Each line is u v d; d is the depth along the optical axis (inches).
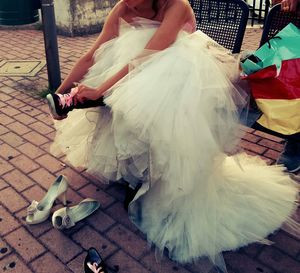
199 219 87.8
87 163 103.6
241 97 85.4
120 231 92.0
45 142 128.8
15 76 183.5
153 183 88.9
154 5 90.0
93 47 100.2
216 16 110.0
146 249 86.9
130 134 84.0
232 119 84.9
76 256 85.1
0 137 131.8
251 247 87.0
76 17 242.2
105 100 84.3
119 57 90.4
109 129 93.2
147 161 85.4
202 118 79.8
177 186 82.4
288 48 85.0
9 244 88.4
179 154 79.9
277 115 82.3
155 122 78.6
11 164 117.0
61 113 87.3
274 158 119.3
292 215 95.7
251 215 91.9
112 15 98.1
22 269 82.2
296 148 111.3
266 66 85.5
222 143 85.8
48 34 154.7
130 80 81.7
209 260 82.7
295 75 81.5
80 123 102.3
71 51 217.6
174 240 86.6
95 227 93.2
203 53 84.4
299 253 85.4
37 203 97.6
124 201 99.7
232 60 89.1
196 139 79.6
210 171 88.4
